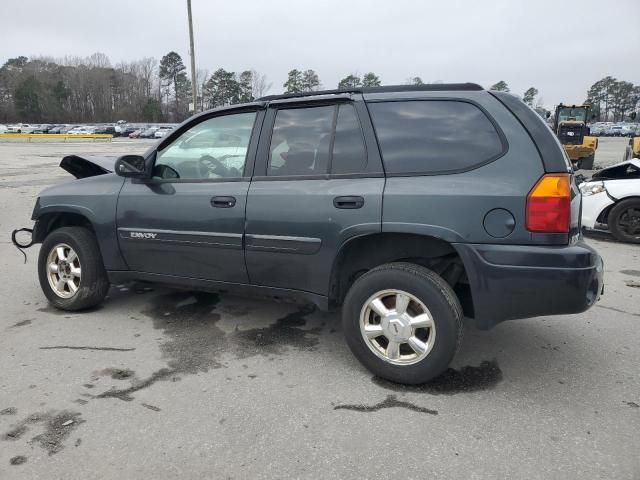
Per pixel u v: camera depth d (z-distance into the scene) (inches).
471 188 114.7
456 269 128.9
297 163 136.3
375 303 125.6
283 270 138.4
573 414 112.9
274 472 93.7
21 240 299.0
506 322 169.0
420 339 123.2
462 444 101.8
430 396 120.6
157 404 116.3
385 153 125.3
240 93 3587.6
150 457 97.6
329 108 135.2
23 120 3828.7
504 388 124.6
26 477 91.7
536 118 116.7
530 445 101.5
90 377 128.6
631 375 131.3
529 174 111.9
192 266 153.4
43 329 159.9
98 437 103.6
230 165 147.4
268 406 115.9
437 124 122.9
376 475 92.8
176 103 4183.1
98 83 4227.4
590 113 890.1
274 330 160.6
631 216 301.9
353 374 131.6
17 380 126.6
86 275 169.2
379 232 121.6
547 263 109.7
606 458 97.3
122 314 173.6
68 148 1327.5
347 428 107.3
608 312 178.9
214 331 159.5
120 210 161.0
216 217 144.0
